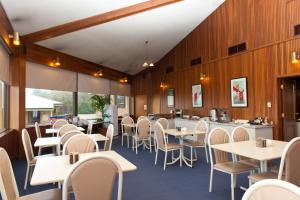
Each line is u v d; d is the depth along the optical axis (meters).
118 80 10.42
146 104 11.12
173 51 9.41
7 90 5.16
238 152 2.68
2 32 3.84
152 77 10.85
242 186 3.52
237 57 6.48
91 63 8.33
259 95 5.83
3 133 4.64
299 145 2.26
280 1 5.35
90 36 6.20
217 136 3.44
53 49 6.40
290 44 5.12
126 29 6.45
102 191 1.75
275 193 1.15
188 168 4.58
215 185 3.61
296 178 2.25
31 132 5.81
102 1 4.44
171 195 3.26
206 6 6.77
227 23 6.81
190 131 4.93
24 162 4.98
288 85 5.59
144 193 3.34
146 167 4.69
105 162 1.74
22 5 3.92
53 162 2.40
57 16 4.57
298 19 4.98
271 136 5.43
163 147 4.67
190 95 8.43
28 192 3.42
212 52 7.38
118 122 10.06
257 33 5.90
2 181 1.78
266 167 2.96
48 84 6.42
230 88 6.69
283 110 5.48
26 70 5.72
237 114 6.46
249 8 6.13
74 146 2.87
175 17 6.76
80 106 8.15
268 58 5.61
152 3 5.02
